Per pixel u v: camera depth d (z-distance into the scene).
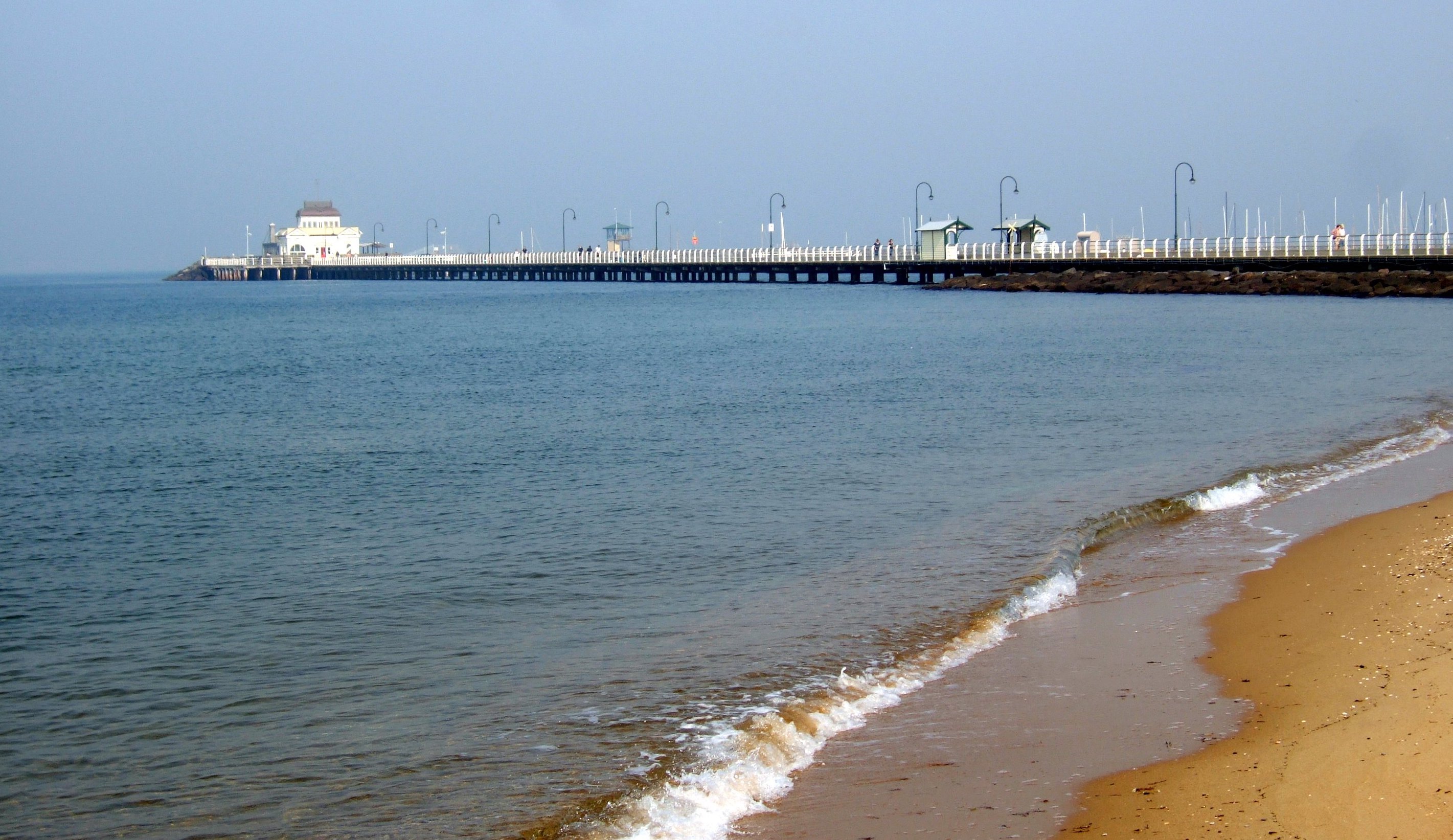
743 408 29.12
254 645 11.88
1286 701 9.09
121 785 8.68
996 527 15.87
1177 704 9.26
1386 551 13.45
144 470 22.28
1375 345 39.91
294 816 8.09
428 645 11.73
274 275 199.50
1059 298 77.00
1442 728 8.10
